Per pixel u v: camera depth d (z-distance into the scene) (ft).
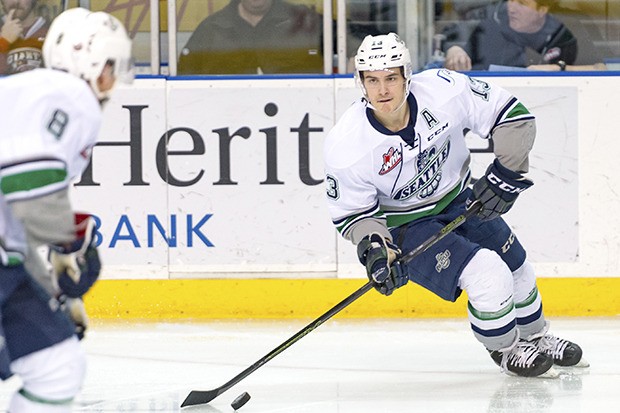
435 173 38.70
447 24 56.24
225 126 54.90
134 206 54.80
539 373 40.01
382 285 37.11
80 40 24.82
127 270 54.80
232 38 55.88
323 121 54.90
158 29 55.52
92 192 54.75
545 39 56.13
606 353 45.34
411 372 41.96
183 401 37.06
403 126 37.63
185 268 54.75
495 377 40.78
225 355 45.93
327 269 54.80
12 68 56.08
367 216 38.22
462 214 38.50
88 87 24.34
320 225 54.75
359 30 56.08
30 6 55.77
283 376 41.57
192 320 54.60
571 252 54.85
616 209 54.90
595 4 56.24
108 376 41.88
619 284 54.85
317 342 48.62
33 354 24.44
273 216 54.80
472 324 39.06
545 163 54.90
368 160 37.63
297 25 55.88
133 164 54.80
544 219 54.85
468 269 37.96
